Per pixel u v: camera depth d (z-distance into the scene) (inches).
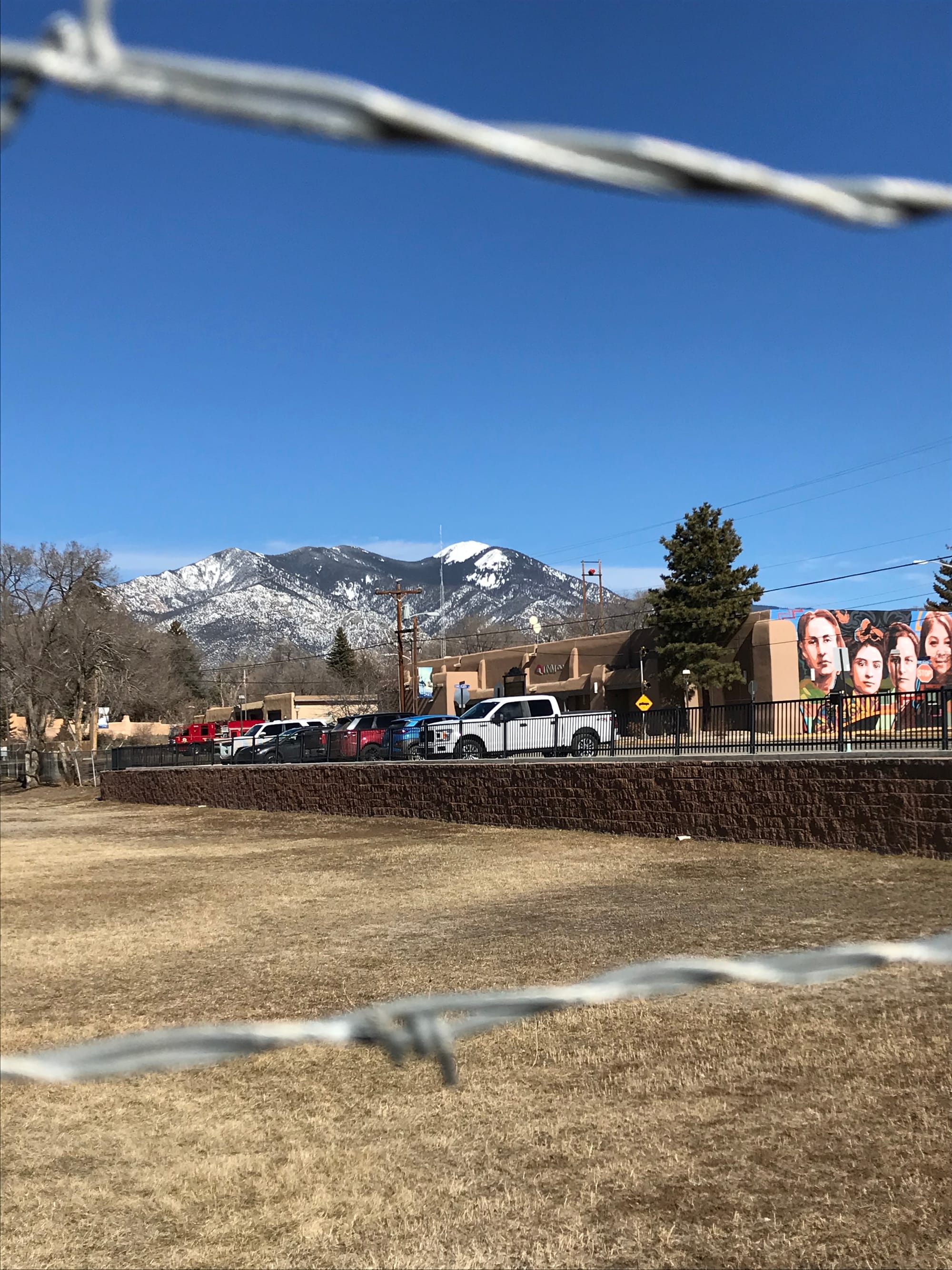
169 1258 200.5
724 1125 235.8
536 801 862.5
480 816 929.5
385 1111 263.3
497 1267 186.7
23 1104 284.4
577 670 2076.8
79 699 2576.3
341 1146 245.3
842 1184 203.0
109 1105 281.3
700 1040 289.9
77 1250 206.4
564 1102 258.1
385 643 3907.5
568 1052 290.8
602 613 3169.3
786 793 643.5
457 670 2507.4
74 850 970.7
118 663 2672.2
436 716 1315.2
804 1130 228.1
